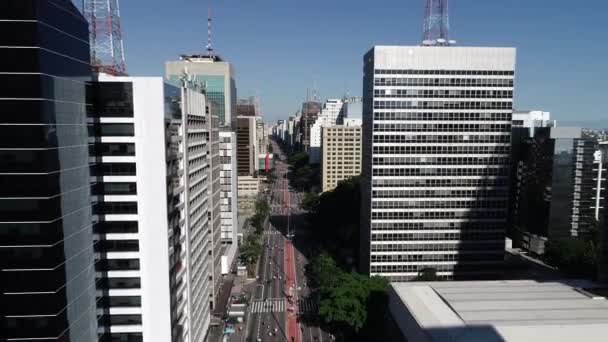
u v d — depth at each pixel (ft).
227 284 525.34
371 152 501.97
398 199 502.38
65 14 207.51
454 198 505.25
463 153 498.28
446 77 486.38
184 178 316.60
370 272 514.27
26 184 191.52
